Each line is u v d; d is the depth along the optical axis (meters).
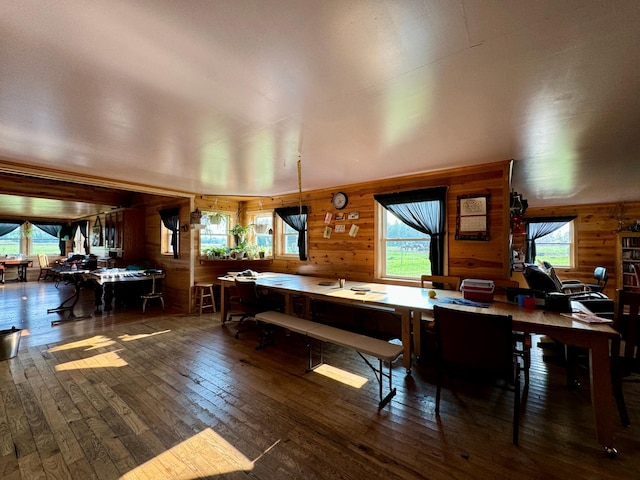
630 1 1.04
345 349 3.46
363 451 1.75
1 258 9.51
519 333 2.59
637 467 1.62
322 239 4.93
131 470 1.59
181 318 4.84
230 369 2.88
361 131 2.35
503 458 1.69
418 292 3.27
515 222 3.87
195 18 1.14
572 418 2.08
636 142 2.58
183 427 1.96
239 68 1.48
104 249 7.73
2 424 1.98
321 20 1.15
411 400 2.33
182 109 1.95
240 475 1.56
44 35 1.22
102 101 1.84
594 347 1.82
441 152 2.89
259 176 3.99
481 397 2.38
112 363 3.00
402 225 4.24
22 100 1.82
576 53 1.35
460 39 1.26
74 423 2.00
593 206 6.28
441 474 1.57
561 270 6.57
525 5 1.08
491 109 1.95
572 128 2.27
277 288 3.65
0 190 4.77
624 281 5.64
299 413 2.14
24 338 3.78
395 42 1.28
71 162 3.28
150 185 4.70
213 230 5.73
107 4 1.06
